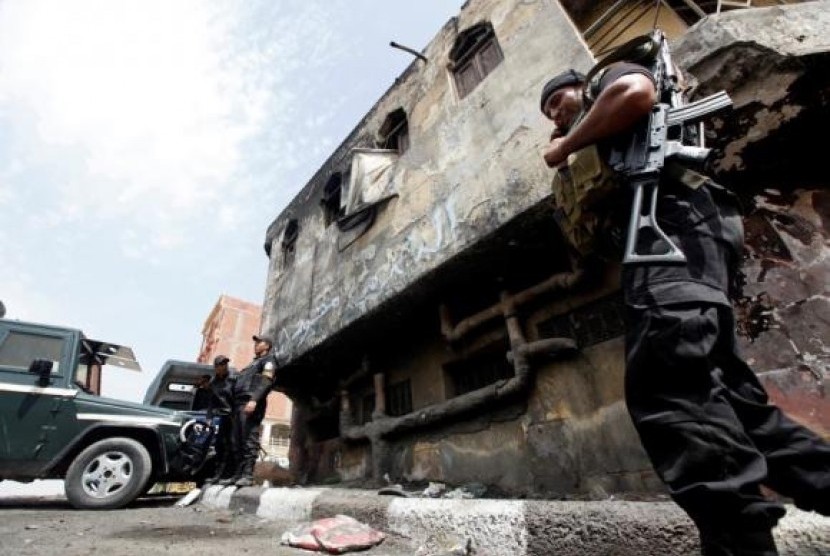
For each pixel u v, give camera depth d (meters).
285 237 8.30
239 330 23.44
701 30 2.38
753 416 1.00
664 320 0.90
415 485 4.31
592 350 3.18
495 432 3.74
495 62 4.18
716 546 0.78
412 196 4.50
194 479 5.27
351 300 4.99
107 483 4.21
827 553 1.16
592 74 1.35
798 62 2.07
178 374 6.96
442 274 3.89
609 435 2.91
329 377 6.74
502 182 3.41
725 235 1.01
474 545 1.92
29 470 4.15
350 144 6.58
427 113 4.78
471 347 4.22
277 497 3.48
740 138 2.31
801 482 0.92
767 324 2.09
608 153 1.19
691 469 0.80
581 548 1.59
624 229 1.19
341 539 2.14
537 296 3.53
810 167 2.37
